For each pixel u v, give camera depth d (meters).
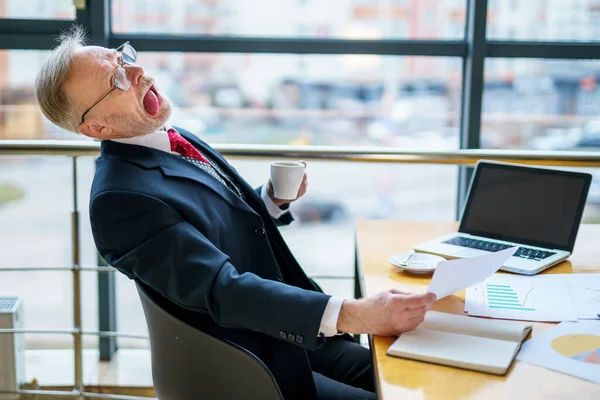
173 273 1.33
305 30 2.88
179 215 1.41
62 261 3.47
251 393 1.31
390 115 3.05
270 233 1.73
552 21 2.84
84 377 2.67
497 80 2.89
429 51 2.90
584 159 2.19
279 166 1.78
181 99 2.92
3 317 2.36
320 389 1.56
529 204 1.73
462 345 1.14
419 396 0.99
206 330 1.38
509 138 2.94
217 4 2.86
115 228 1.38
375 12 2.87
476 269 1.24
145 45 2.86
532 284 1.46
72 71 1.54
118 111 1.55
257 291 1.28
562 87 2.89
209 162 1.73
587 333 1.20
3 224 3.37
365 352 1.77
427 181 3.04
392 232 1.89
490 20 2.84
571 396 0.99
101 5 2.79
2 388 2.38
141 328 2.97
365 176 3.46
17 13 2.80
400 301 1.19
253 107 2.99
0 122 2.82
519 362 1.10
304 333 1.24
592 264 1.60
